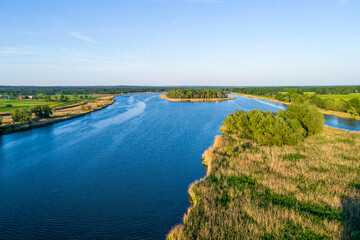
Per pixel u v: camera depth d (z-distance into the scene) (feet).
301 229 69.56
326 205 83.66
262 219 74.28
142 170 138.51
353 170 117.08
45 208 96.58
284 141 170.71
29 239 76.64
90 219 88.07
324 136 196.95
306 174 110.52
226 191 95.86
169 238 71.00
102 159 158.71
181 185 117.29
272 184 100.01
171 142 203.21
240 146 153.99
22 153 171.42
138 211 93.45
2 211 94.27
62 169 140.77
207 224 73.26
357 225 70.08
